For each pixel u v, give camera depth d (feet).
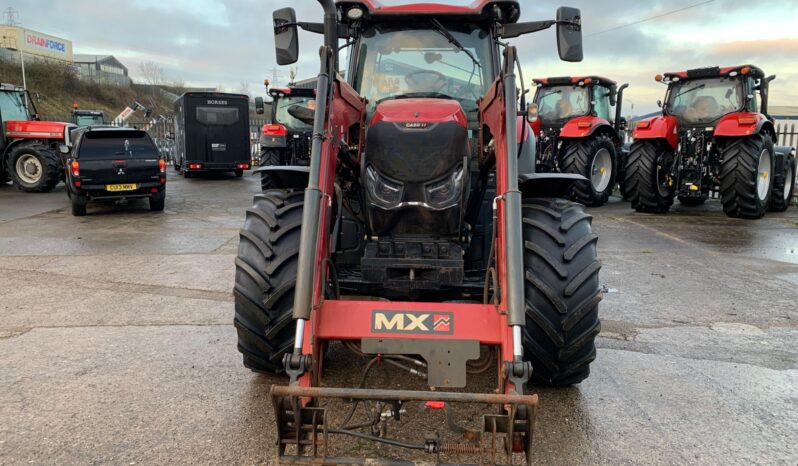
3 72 119.34
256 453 8.98
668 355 13.15
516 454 8.95
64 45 192.75
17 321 15.06
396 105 10.91
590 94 38.65
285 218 10.55
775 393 11.27
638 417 10.25
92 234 27.81
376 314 8.75
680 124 33.63
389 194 10.21
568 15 11.34
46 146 45.83
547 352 9.97
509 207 8.56
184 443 9.21
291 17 11.50
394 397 7.18
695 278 19.70
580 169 35.81
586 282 9.92
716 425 10.02
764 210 32.83
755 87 33.24
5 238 26.61
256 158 78.02
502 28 13.21
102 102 139.64
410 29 13.25
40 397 10.71
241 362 12.44
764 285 18.88
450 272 10.15
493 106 10.44
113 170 33.76
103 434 9.45
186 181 57.72
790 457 9.07
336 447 9.02
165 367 12.16
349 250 11.89
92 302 16.79
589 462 8.85
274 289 10.02
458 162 10.27
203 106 58.18
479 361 11.77
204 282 19.07
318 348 8.64
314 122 9.44
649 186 33.22
